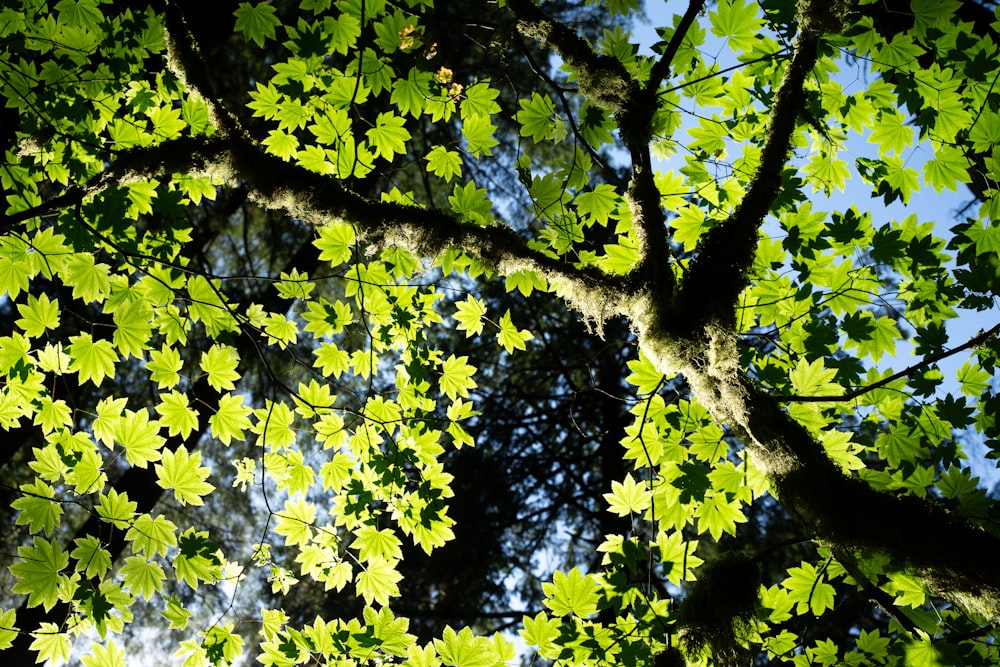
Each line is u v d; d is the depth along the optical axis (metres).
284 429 3.14
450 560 8.61
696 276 2.41
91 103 2.98
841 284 3.08
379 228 2.76
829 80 3.04
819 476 2.18
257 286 8.80
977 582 1.94
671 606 2.63
